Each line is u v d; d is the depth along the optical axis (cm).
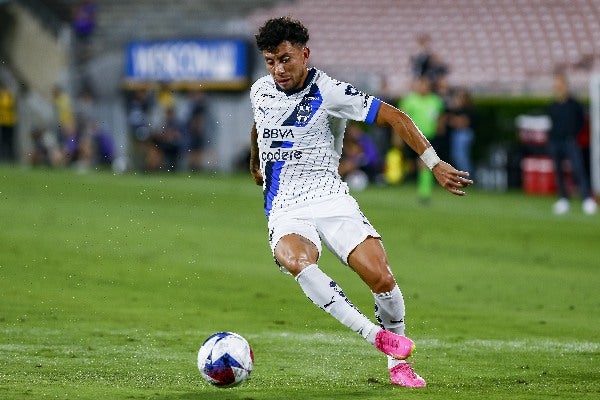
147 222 6234
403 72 10769
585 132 8394
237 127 10544
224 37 10594
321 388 2459
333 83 2425
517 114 8944
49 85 11675
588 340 3200
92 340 3062
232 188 8556
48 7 12362
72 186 8456
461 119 8412
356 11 11475
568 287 4303
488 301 3944
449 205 7581
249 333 3228
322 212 2422
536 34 10681
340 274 4538
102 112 11119
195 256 4953
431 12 11225
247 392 2402
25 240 5291
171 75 10719
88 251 5012
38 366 2683
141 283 4178
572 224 6525
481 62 10619
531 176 8650
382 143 9444
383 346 2298
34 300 3750
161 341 3070
